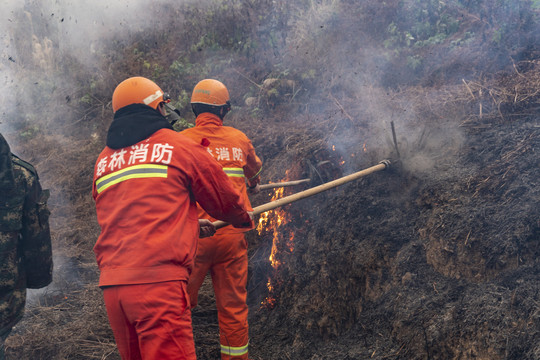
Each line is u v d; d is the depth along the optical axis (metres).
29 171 2.51
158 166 2.21
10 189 2.38
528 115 3.65
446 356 2.66
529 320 2.46
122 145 2.28
